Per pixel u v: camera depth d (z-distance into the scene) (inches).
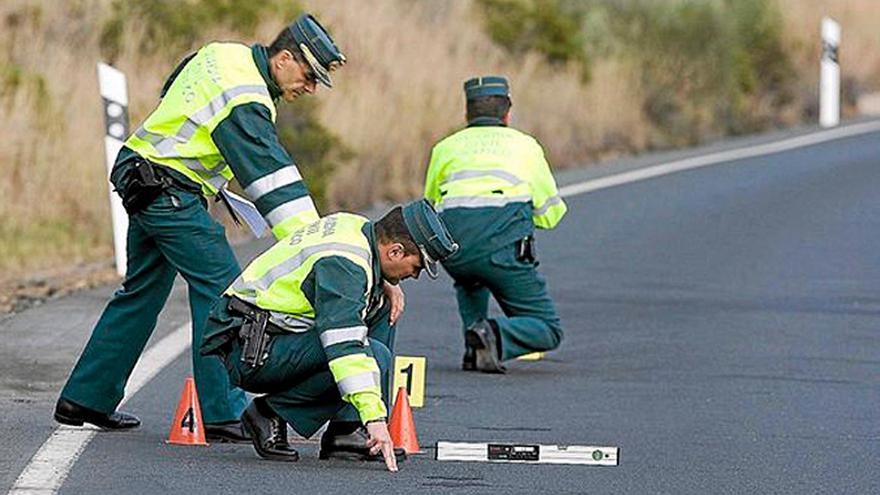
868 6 4921.3
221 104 1119.6
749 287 2047.2
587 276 2102.6
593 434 1262.3
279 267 1066.7
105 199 2357.3
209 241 1152.8
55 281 1996.8
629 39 3846.0
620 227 2508.6
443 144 1546.5
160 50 2805.1
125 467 1097.4
